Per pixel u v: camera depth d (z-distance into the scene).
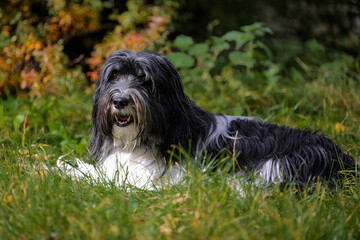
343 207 5.74
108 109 6.62
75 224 4.97
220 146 7.02
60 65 12.48
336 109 11.00
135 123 6.59
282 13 16.67
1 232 4.89
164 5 14.49
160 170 6.81
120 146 7.04
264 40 15.98
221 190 5.66
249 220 5.17
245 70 13.73
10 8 13.66
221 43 12.62
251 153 7.01
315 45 15.05
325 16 16.83
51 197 5.55
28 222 5.07
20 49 12.73
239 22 16.19
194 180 5.85
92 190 6.05
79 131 9.89
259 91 11.98
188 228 4.91
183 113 6.88
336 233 4.92
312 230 5.04
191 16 15.75
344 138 9.16
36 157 7.26
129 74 6.75
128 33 13.09
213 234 4.76
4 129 9.11
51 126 9.27
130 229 4.98
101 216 5.18
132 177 6.83
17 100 10.80
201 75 12.57
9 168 6.88
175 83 6.86
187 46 12.39
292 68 14.51
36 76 12.27
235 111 10.40
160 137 6.74
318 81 12.95
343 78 13.20
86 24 14.17
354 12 16.83
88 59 13.05
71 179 6.40
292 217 5.20
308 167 6.88
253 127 7.42
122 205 5.58
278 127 7.54
